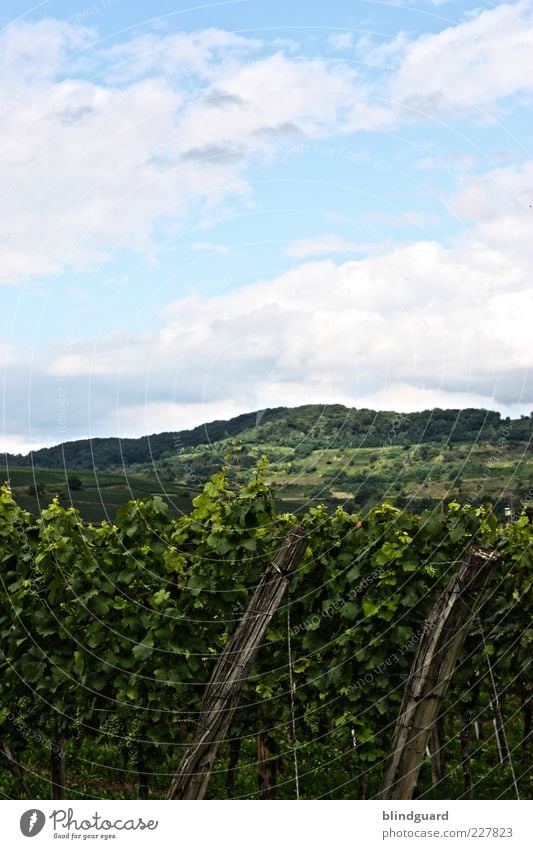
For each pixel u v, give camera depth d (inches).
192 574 339.0
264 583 263.6
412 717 271.3
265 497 335.9
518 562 356.2
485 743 385.4
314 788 377.1
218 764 401.7
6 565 353.1
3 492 355.9
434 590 351.6
